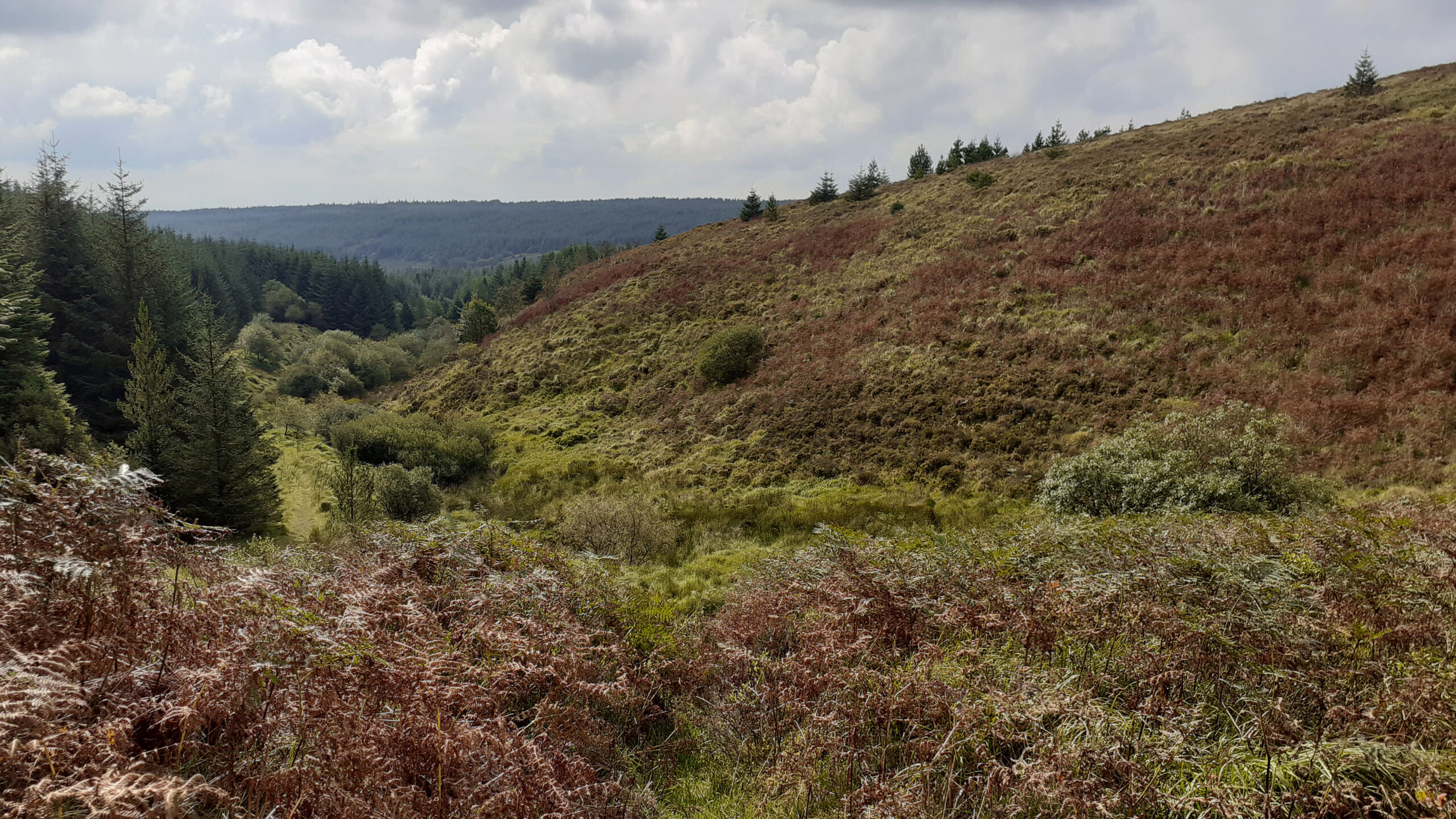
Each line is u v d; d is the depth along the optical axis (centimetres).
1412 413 1413
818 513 1473
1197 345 1875
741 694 428
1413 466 1268
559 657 366
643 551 1230
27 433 1738
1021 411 1853
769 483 1841
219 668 231
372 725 244
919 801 263
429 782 251
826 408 2177
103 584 242
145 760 199
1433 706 252
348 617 277
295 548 587
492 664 331
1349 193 2256
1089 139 5250
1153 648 337
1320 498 1091
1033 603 398
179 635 257
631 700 404
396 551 477
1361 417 1445
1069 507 1263
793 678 395
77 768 186
